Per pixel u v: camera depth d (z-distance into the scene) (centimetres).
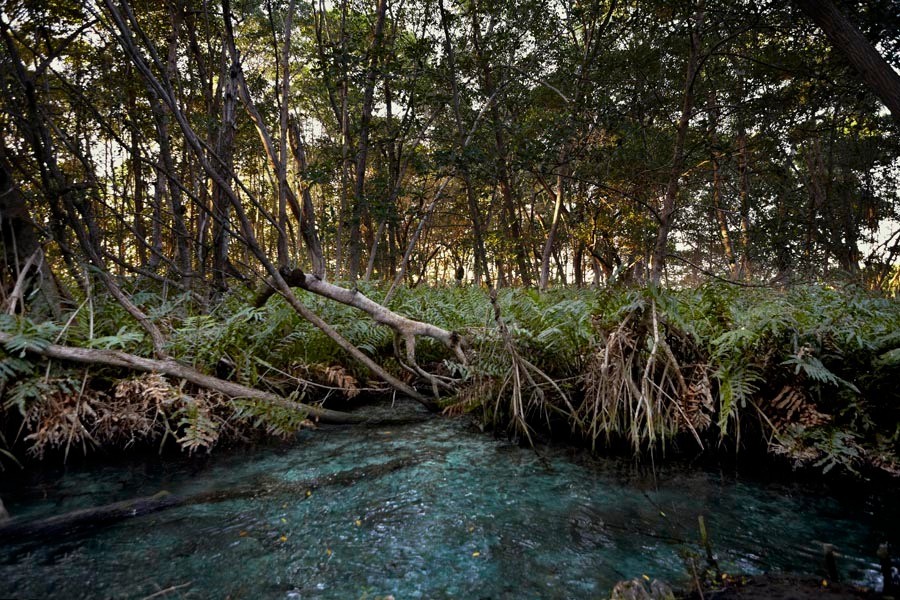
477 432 388
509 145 936
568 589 176
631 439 331
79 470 305
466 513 242
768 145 1066
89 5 533
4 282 412
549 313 423
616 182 1312
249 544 211
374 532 222
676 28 984
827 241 1014
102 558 198
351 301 464
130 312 393
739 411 325
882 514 234
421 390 526
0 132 465
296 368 469
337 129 1825
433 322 620
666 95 1230
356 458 327
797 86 948
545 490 271
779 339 318
